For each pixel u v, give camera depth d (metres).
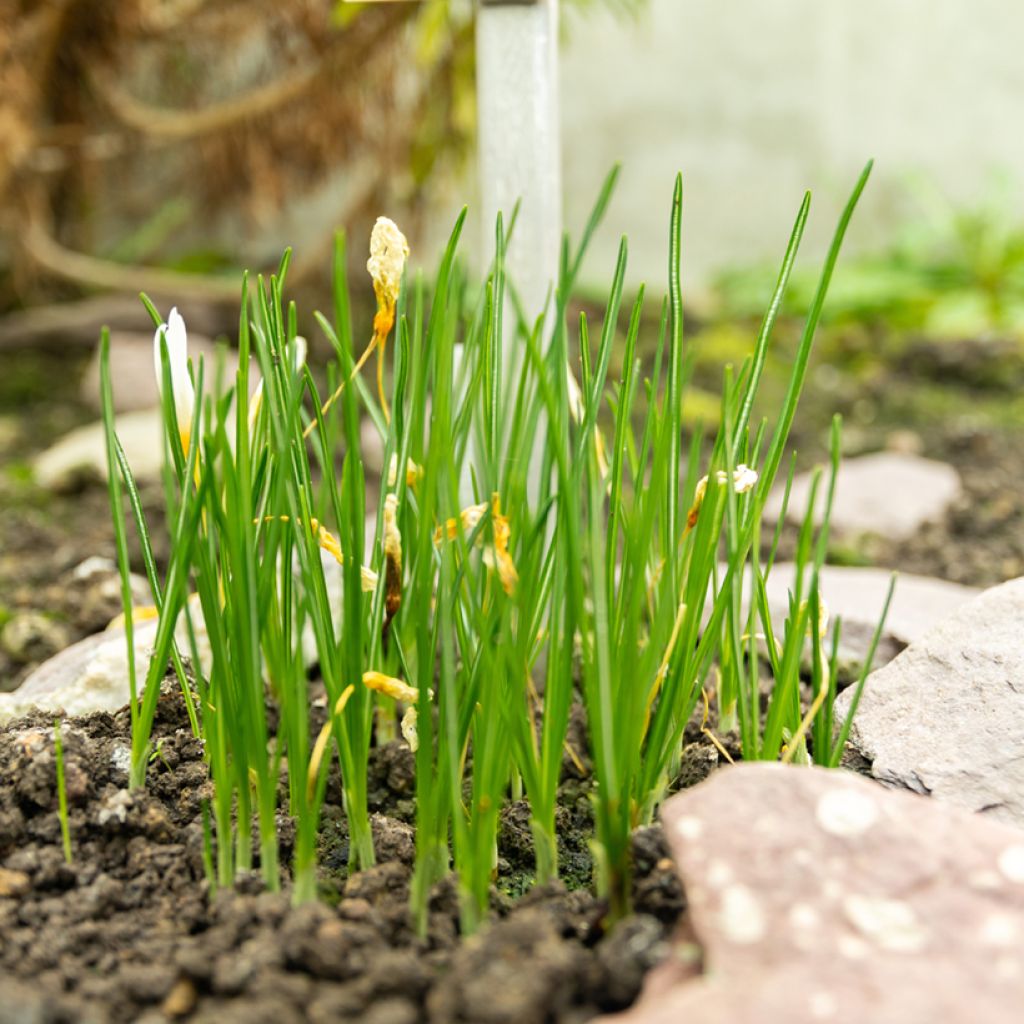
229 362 1.30
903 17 1.92
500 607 0.49
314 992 0.45
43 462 1.10
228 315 1.58
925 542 0.93
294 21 1.32
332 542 0.52
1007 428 1.28
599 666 0.47
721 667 0.58
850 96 1.95
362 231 1.55
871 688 0.59
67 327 1.53
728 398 0.52
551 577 0.52
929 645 0.60
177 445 0.50
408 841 0.53
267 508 0.51
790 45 1.94
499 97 0.61
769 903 0.44
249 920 0.48
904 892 0.45
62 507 1.00
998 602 0.60
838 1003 0.43
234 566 0.48
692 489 0.56
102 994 0.46
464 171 1.42
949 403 1.38
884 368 1.52
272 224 1.91
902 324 1.70
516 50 0.60
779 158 1.97
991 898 0.45
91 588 0.76
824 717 0.53
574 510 0.47
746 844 0.45
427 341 0.50
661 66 1.96
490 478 0.50
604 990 0.45
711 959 0.44
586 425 0.49
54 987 0.46
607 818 0.47
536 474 0.60
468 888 0.48
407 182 1.50
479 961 0.45
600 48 1.96
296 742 0.49
